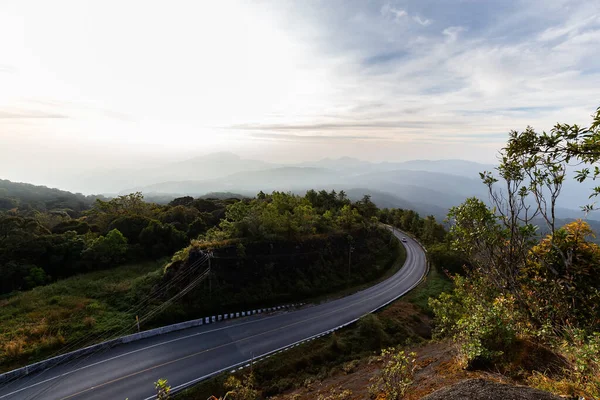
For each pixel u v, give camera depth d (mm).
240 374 16703
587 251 5789
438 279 36438
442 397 3762
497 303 6262
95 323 19234
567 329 5176
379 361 16422
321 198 59000
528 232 5801
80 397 14156
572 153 4195
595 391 3803
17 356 15836
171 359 17484
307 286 29906
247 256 27938
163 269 26062
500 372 5211
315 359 19312
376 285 34531
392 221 71562
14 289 23281
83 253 27359
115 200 43938
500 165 5297
